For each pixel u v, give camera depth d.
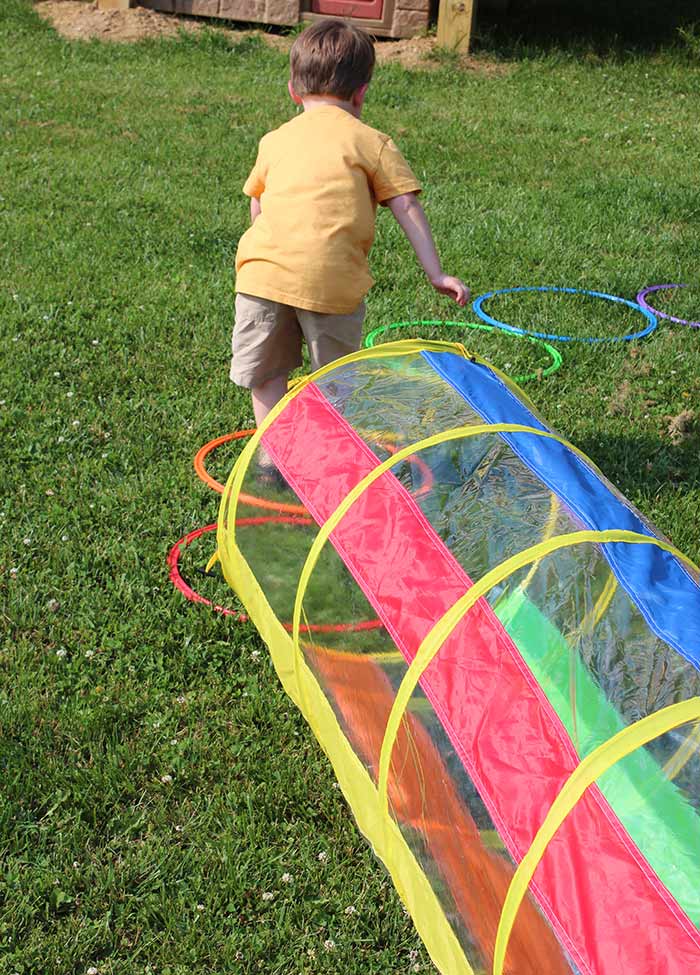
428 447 2.98
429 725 2.33
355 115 4.16
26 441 4.73
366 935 2.66
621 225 8.22
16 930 2.62
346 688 2.76
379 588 2.67
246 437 4.90
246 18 14.94
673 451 5.00
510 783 2.07
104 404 5.14
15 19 14.54
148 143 9.86
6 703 3.27
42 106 10.95
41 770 3.05
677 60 14.61
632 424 5.23
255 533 3.36
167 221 7.80
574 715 2.10
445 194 8.77
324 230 3.83
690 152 10.64
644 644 2.21
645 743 1.96
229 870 2.77
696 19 16.75
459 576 2.56
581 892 1.83
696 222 8.50
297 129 3.98
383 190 3.93
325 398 3.37
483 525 2.69
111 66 12.92
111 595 3.80
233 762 3.15
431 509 2.78
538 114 11.87
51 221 7.66
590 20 16.70
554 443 3.06
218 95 11.87
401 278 6.89
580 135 11.09
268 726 3.29
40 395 5.13
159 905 2.68
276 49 14.22
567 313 6.53
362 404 3.28
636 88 13.29
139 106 11.22
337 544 2.87
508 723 2.16
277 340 4.07
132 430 4.89
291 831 2.93
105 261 6.96
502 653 2.30
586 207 8.59
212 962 2.57
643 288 7.07
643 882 1.79
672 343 6.18
